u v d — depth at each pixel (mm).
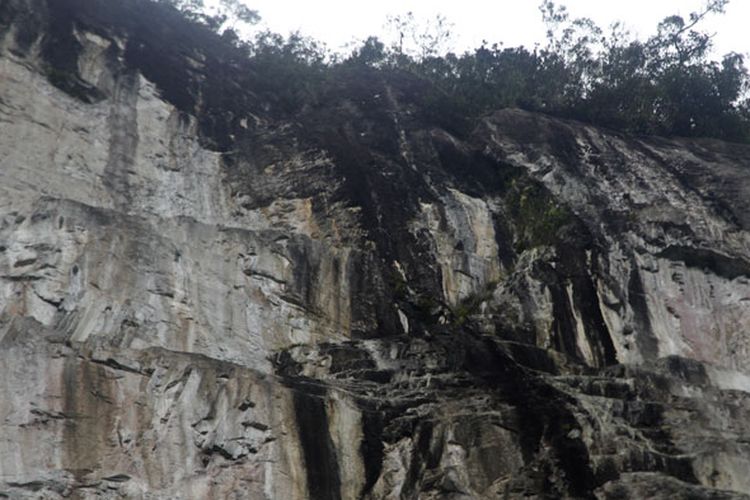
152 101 26906
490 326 23375
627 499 18781
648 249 25875
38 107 24609
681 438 20188
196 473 18219
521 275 24484
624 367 22000
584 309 24281
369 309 22859
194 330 21000
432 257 25281
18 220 21328
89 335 19922
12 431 17703
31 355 18359
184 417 18578
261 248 22734
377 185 26688
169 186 25188
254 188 25891
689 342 24578
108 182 24391
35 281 20391
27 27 26297
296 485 18562
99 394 18391
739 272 25703
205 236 22375
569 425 19953
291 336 21922
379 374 20906
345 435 19297
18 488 17375
